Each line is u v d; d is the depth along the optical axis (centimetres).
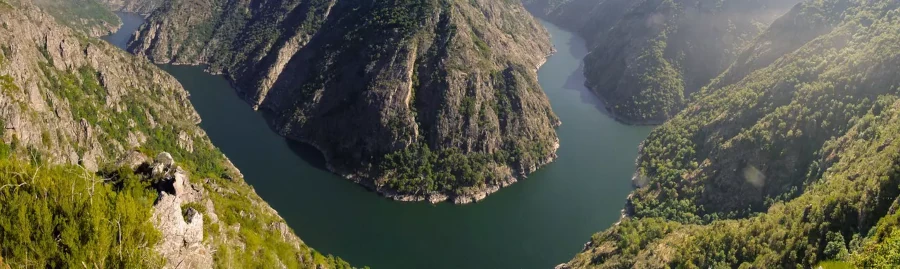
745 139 15150
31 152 9706
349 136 18912
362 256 13812
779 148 14338
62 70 14462
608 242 13188
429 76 19375
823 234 8681
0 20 13262
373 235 14838
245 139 19950
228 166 17188
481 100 19088
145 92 18050
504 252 14262
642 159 18575
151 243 5381
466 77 19250
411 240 14700
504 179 17912
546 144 19462
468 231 15262
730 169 14900
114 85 16050
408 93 19050
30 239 4859
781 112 15025
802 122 14300
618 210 16312
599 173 18550
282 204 15975
